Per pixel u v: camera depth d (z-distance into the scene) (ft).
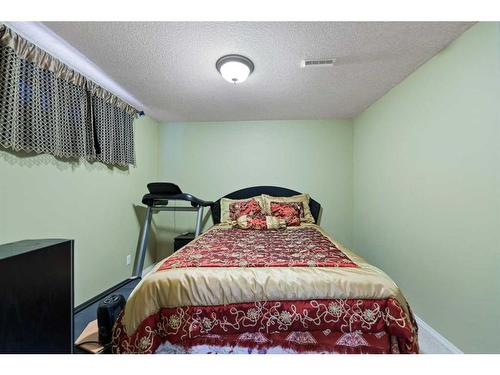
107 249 8.43
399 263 7.77
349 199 11.73
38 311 4.18
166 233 12.16
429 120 6.35
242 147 12.00
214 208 11.72
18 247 4.25
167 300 4.38
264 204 10.92
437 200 6.06
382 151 8.88
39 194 5.85
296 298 4.34
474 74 4.99
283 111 10.58
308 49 5.86
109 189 8.55
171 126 12.24
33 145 5.44
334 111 10.59
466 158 5.19
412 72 7.03
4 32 4.84
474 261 5.00
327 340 4.32
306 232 8.81
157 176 12.19
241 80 6.66
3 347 3.67
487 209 4.72
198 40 5.51
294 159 11.85
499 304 4.53
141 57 6.21
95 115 7.50
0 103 4.83
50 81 5.89
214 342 4.32
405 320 4.16
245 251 6.06
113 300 5.43
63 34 5.28
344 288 4.33
